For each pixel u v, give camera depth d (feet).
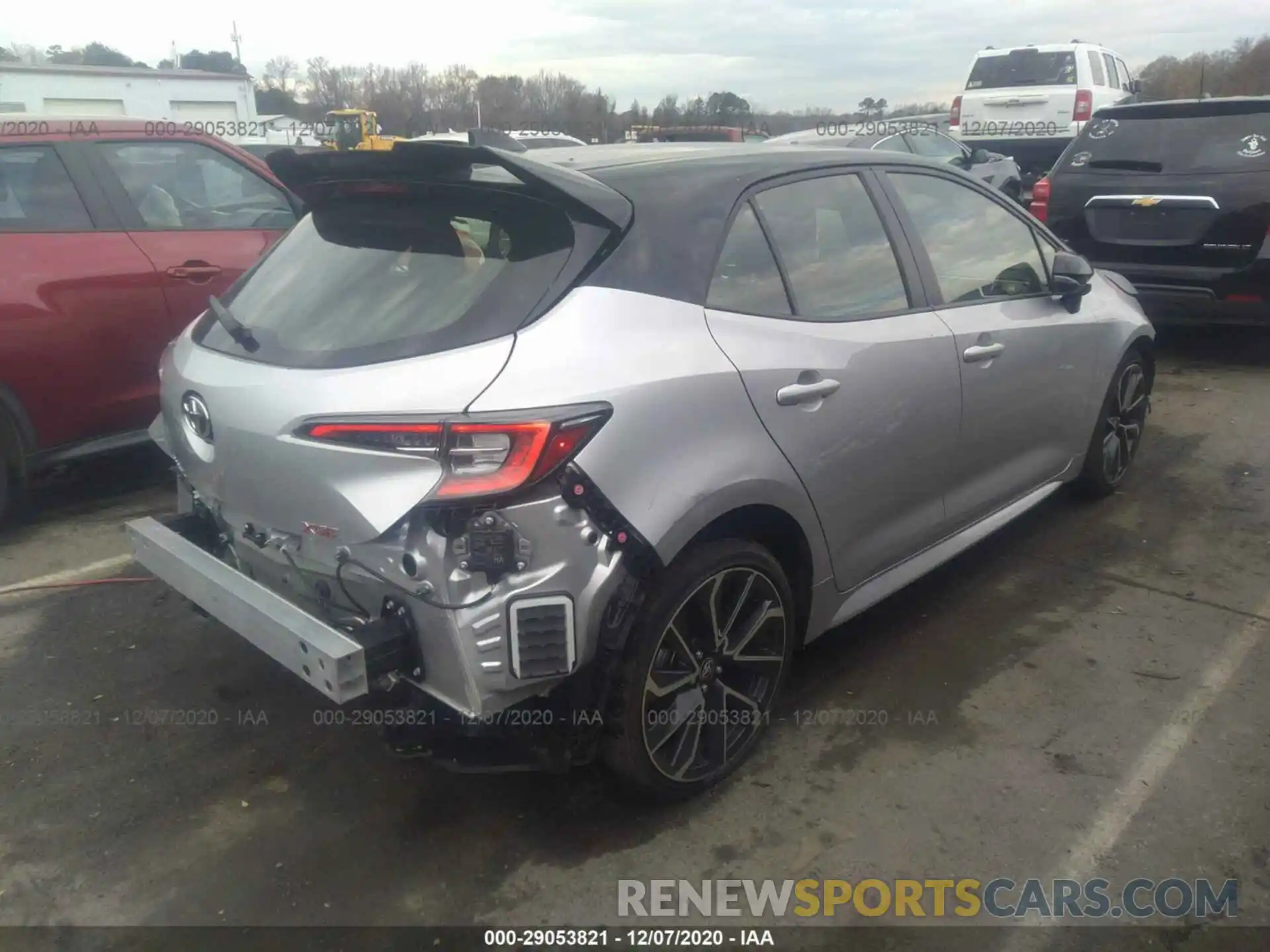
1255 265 20.92
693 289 8.89
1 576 14.14
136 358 15.85
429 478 7.39
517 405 7.45
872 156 11.63
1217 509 15.94
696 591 8.80
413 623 7.78
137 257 15.74
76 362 15.20
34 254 14.80
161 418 10.44
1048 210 24.02
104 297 15.35
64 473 18.11
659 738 8.93
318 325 8.50
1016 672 11.59
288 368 8.20
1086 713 10.81
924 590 13.64
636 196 8.86
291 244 9.89
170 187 16.72
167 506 16.70
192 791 9.73
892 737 10.44
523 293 7.98
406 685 8.03
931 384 11.12
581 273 8.18
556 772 8.43
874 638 12.41
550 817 9.34
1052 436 14.05
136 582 13.93
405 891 8.50
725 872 8.69
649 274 8.58
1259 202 20.72
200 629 12.73
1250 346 25.48
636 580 8.20
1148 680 11.41
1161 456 18.25
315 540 8.11
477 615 7.50
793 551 10.06
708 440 8.57
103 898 8.43
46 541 15.28
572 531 7.70
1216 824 9.14
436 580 7.45
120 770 10.04
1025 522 15.67
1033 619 12.79
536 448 7.39
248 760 10.19
